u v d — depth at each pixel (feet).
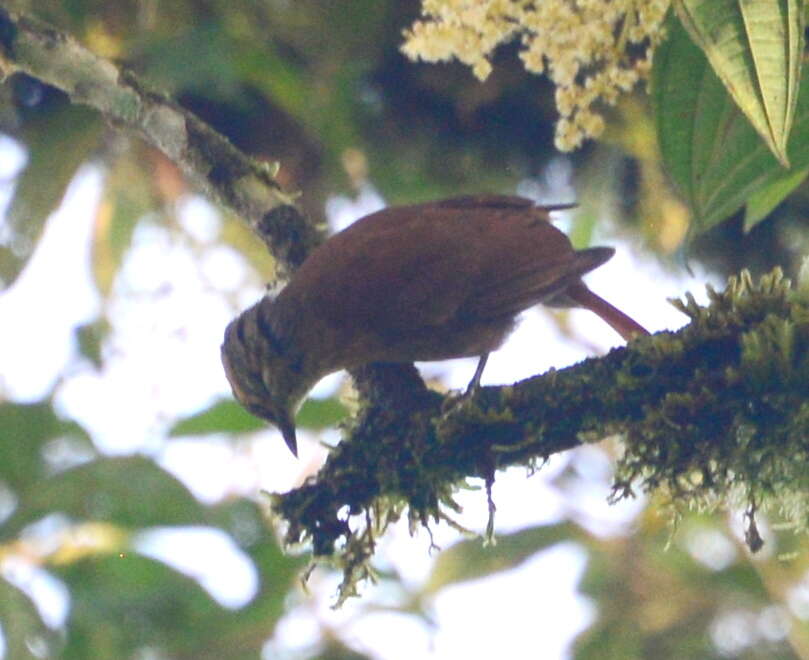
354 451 23.97
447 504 23.40
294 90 41.32
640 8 23.03
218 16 41.01
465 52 23.65
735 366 21.97
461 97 42.86
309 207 43.88
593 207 43.47
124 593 34.58
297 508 23.82
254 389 30.12
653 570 45.14
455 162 43.93
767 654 43.78
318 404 37.37
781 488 21.90
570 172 43.78
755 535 22.11
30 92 43.16
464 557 44.24
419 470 23.39
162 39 39.24
